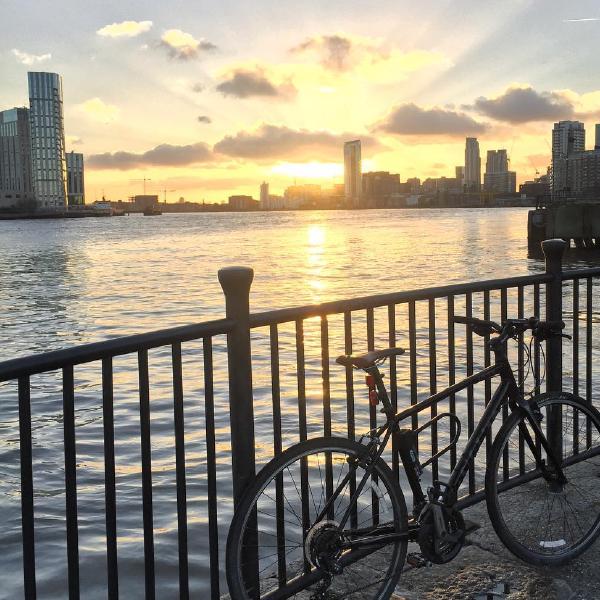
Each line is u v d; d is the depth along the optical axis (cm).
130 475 806
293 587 309
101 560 588
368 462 292
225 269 286
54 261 5762
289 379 1304
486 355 400
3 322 2380
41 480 799
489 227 12462
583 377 1175
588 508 404
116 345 251
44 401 1176
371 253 6056
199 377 1332
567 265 4944
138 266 4975
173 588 540
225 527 651
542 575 345
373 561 350
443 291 380
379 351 294
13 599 528
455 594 329
